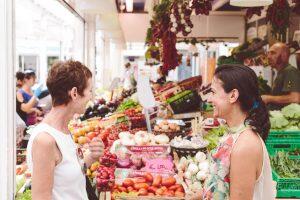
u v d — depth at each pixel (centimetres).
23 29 1099
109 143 426
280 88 658
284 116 491
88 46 1017
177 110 573
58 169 226
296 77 641
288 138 436
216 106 219
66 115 234
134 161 370
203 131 468
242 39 1132
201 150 377
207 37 1127
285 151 429
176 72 1792
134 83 1374
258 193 213
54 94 230
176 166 365
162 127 459
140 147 384
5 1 250
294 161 406
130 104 682
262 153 210
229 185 212
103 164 361
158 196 319
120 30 1462
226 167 211
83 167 241
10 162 260
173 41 679
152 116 551
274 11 520
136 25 1260
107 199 308
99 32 1576
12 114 258
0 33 252
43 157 217
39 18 1063
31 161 220
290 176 378
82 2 846
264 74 809
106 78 1870
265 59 841
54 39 1478
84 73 234
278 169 393
